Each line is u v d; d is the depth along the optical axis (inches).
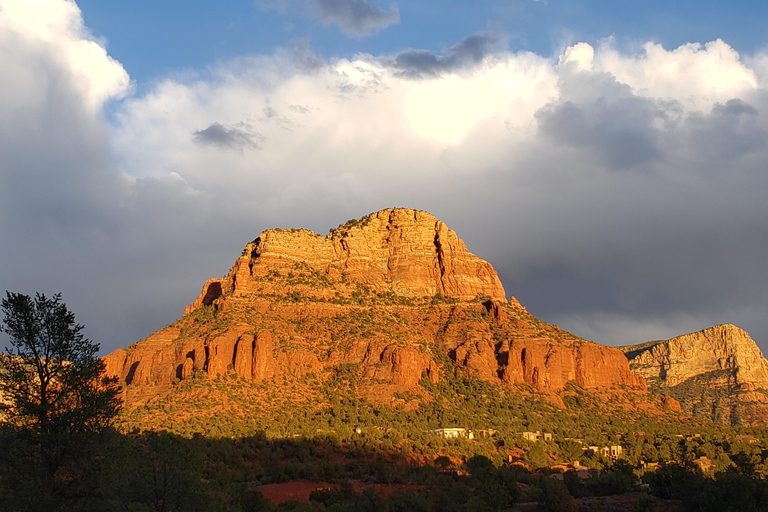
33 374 3385.8
